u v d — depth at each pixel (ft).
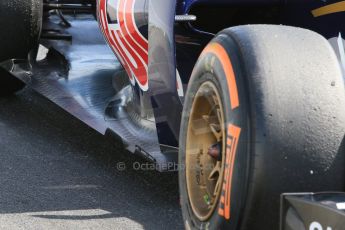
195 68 20.45
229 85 17.83
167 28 24.77
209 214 18.62
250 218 16.97
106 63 36.47
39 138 34.01
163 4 24.99
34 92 41.42
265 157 16.66
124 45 29.30
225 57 18.31
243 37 18.25
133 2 27.99
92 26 40.68
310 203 15.74
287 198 16.25
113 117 29.84
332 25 25.73
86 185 28.50
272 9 27.84
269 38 18.03
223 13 27.91
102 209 26.18
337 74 17.52
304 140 16.76
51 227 24.39
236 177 17.02
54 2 40.34
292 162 16.72
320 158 16.80
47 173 29.63
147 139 27.07
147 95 27.71
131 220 25.27
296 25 27.45
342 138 16.98
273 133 16.70
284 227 16.34
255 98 16.99
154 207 26.58
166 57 25.07
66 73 35.45
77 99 32.32
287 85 17.13
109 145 33.37
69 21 40.83
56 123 36.29
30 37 35.83
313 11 26.43
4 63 36.81
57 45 38.14
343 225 14.98
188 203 20.17
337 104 17.15
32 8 35.19
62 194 27.45
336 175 16.90
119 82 32.78
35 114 37.63
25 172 29.60
